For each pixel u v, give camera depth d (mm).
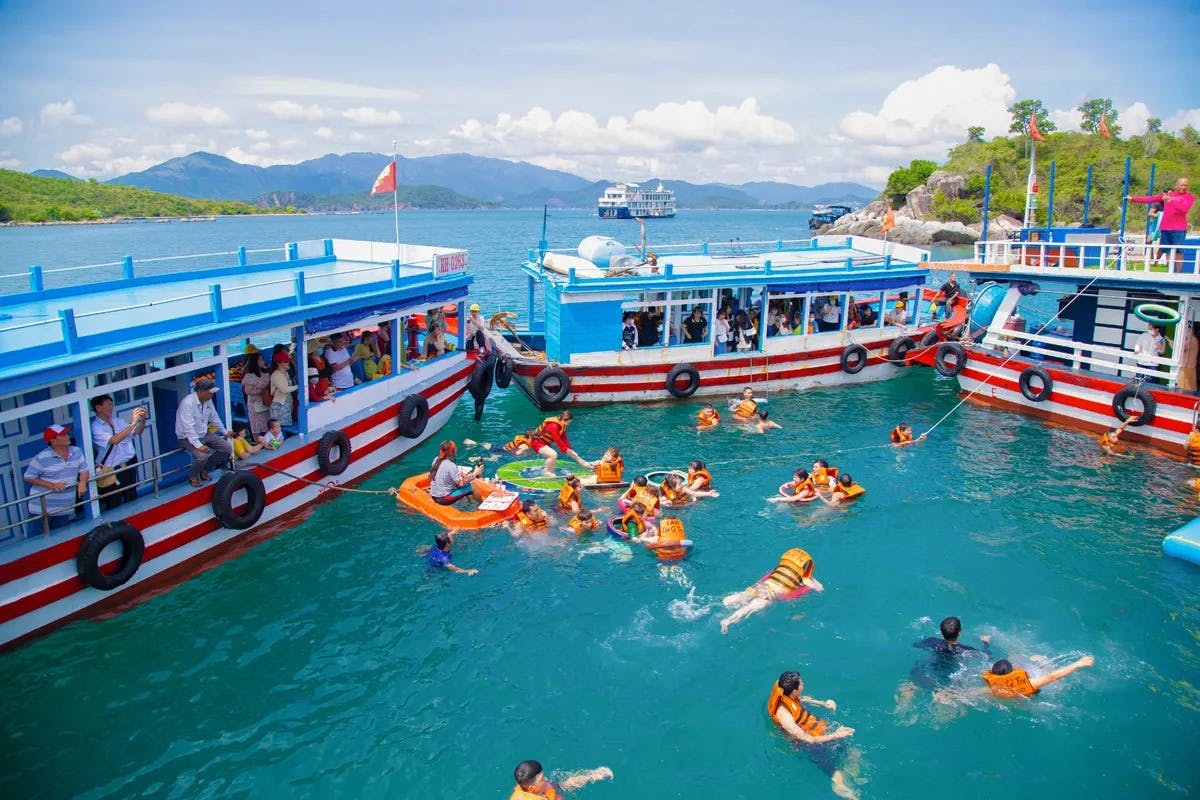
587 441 22609
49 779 10367
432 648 13203
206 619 13844
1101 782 10414
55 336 13383
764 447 22344
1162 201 24422
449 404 23734
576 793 10211
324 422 18625
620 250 27391
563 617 14062
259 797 10188
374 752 10953
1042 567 15766
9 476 13133
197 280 20812
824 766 10648
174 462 16109
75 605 13281
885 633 13562
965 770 10602
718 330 27047
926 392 28000
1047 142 109625
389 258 25062
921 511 18266
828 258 30297
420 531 17109
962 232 100938
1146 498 18969
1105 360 24469
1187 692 12156
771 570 15633
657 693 12109
